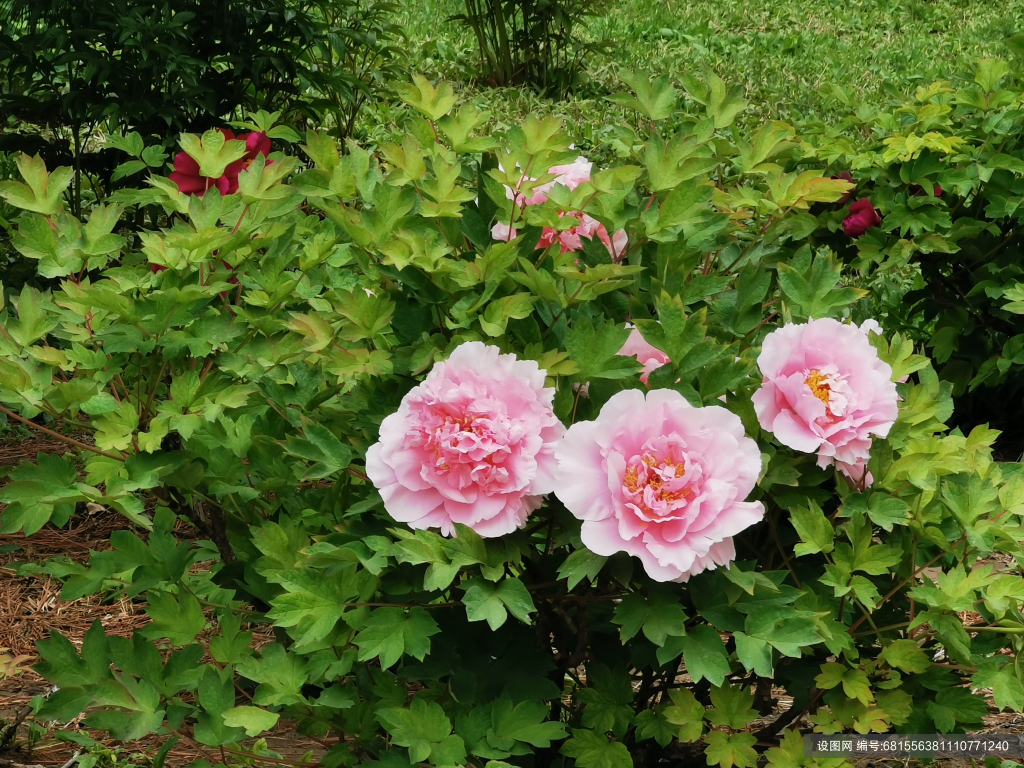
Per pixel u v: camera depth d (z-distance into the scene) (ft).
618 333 5.60
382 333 6.41
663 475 5.00
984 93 12.61
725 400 5.86
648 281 6.57
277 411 6.65
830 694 6.03
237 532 6.88
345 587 5.65
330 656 5.83
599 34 35.29
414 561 5.18
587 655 6.50
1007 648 6.54
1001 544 5.77
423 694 6.11
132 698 5.71
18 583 10.68
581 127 24.12
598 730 5.97
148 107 14.46
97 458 6.09
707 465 5.07
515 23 30.25
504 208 6.10
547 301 6.09
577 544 5.43
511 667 6.09
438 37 33.17
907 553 6.13
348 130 19.88
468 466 5.18
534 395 5.30
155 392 7.04
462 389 5.20
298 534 6.00
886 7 39.96
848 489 5.75
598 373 5.62
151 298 6.05
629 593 5.51
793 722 6.87
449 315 6.15
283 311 7.19
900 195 12.55
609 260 6.28
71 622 10.11
